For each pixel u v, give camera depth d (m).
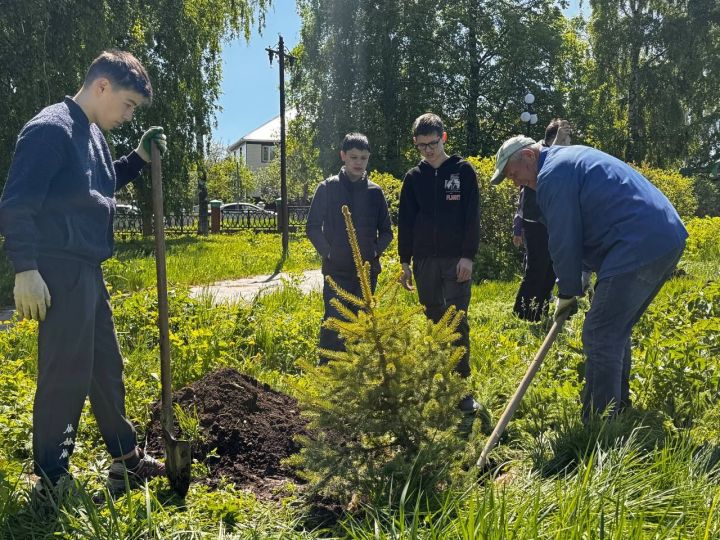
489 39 35.69
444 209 4.69
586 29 39.06
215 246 20.44
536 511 2.42
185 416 3.88
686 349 4.41
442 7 35.06
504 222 12.83
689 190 23.14
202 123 23.00
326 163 35.19
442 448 3.06
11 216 2.75
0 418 3.78
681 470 2.97
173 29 21.16
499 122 36.59
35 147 2.80
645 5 37.22
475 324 7.11
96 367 3.23
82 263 2.98
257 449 3.72
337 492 3.05
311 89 35.62
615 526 2.37
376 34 34.28
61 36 13.77
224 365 5.29
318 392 3.20
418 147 4.73
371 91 35.09
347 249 5.20
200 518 2.91
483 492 2.86
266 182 72.00
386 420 3.13
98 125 3.20
